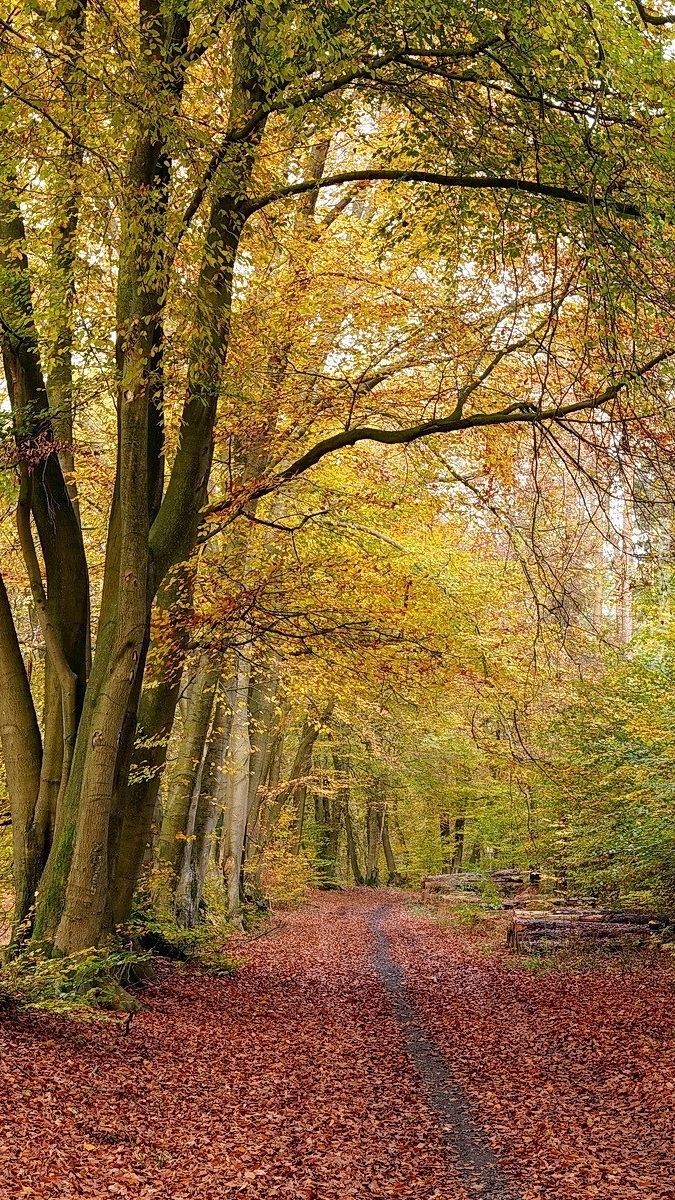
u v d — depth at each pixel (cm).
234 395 1273
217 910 2273
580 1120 845
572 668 1591
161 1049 966
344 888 5044
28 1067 768
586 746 1789
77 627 1242
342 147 1580
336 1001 1494
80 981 1038
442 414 1438
